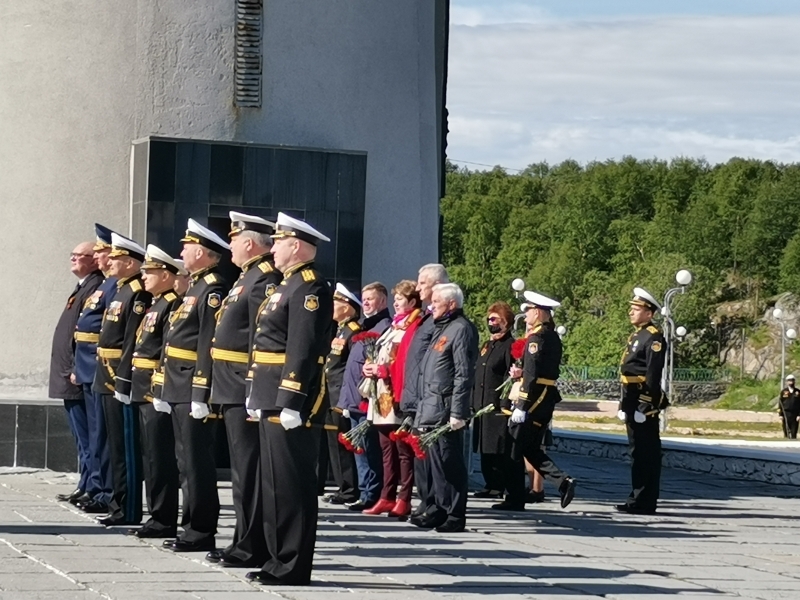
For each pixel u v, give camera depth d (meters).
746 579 9.56
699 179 117.00
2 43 15.12
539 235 111.69
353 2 15.82
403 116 16.09
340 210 15.22
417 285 12.44
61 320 12.66
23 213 15.04
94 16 15.12
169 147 14.70
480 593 8.48
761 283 102.50
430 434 11.41
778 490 17.25
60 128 15.07
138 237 14.88
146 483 10.53
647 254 106.44
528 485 16.95
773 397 76.69
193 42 15.29
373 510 12.80
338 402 13.37
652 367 13.65
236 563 9.08
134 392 10.59
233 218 9.45
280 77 15.50
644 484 13.77
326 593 8.23
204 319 9.66
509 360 13.98
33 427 14.76
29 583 8.26
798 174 107.38
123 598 7.82
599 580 9.20
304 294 8.58
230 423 9.20
